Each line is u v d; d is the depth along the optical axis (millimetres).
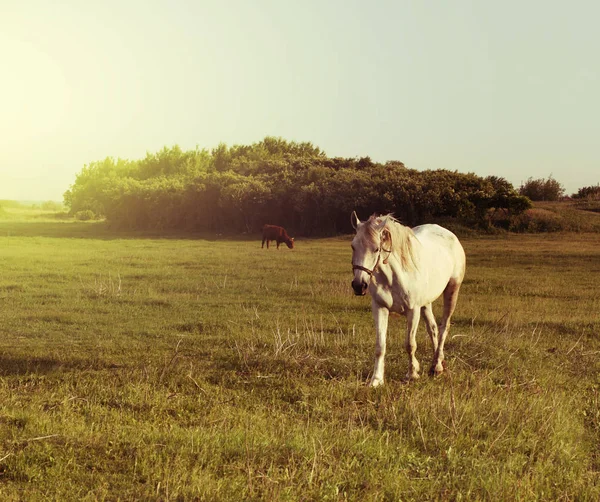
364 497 4195
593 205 49844
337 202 46625
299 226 51188
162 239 43875
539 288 17250
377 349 7395
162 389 7000
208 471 4492
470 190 44781
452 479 4582
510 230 43312
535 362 8477
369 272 6934
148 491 4152
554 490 4406
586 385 7492
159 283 17516
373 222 7090
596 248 31984
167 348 9531
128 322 11789
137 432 5324
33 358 8633
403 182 45312
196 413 6199
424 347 9453
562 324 11727
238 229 53062
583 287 17750
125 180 62062
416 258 7477
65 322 11789
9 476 4422
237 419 5871
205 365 8320
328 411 6176
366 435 5352
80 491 4145
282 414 6148
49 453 4738
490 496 4219
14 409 5914
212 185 54406
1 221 75250
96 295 15008
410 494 4324
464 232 42219
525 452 5219
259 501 4090
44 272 19516
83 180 95562
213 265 23047
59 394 6691
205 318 12266
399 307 7469
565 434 5457
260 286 17141
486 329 11281
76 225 66562
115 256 26500
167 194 56844
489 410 6078
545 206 49906
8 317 12031
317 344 9430
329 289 16375
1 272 19516
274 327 11203
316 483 4355
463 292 16766
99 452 4883
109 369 8219
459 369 8188
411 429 5609
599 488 4453
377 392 6898
